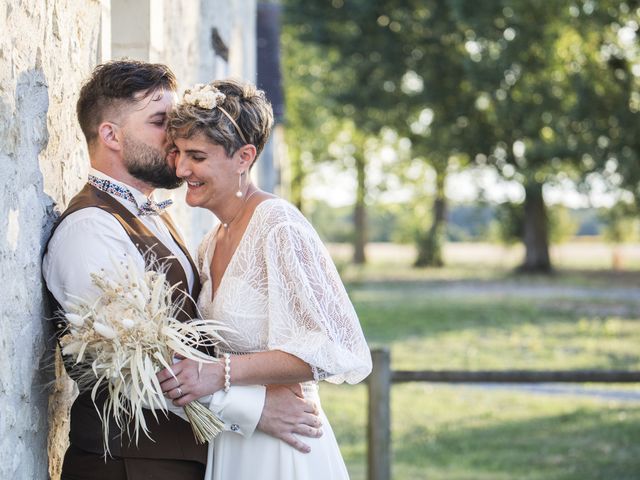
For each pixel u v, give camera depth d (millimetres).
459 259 40625
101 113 2631
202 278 2766
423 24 25688
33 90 2518
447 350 14148
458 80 26375
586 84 23062
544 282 27547
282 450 2625
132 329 2322
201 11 5492
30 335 2477
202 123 2504
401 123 28422
